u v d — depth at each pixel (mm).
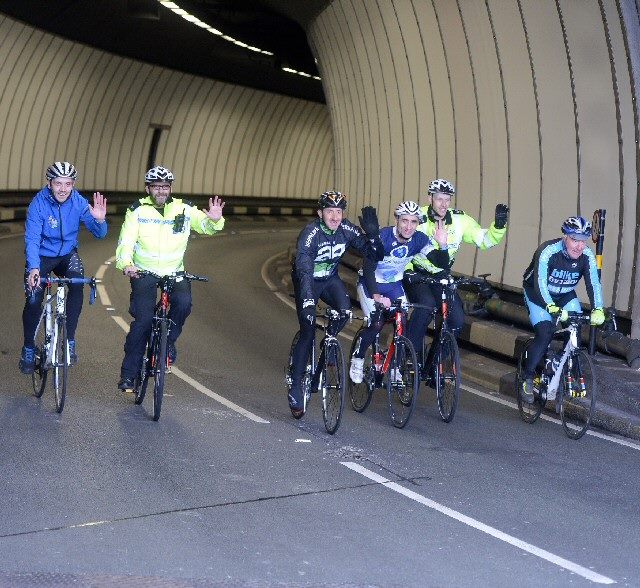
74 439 7078
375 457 7031
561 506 6035
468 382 10445
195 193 35250
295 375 8023
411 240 8094
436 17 12875
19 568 4637
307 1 18203
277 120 37250
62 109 27047
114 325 12586
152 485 6074
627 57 9281
